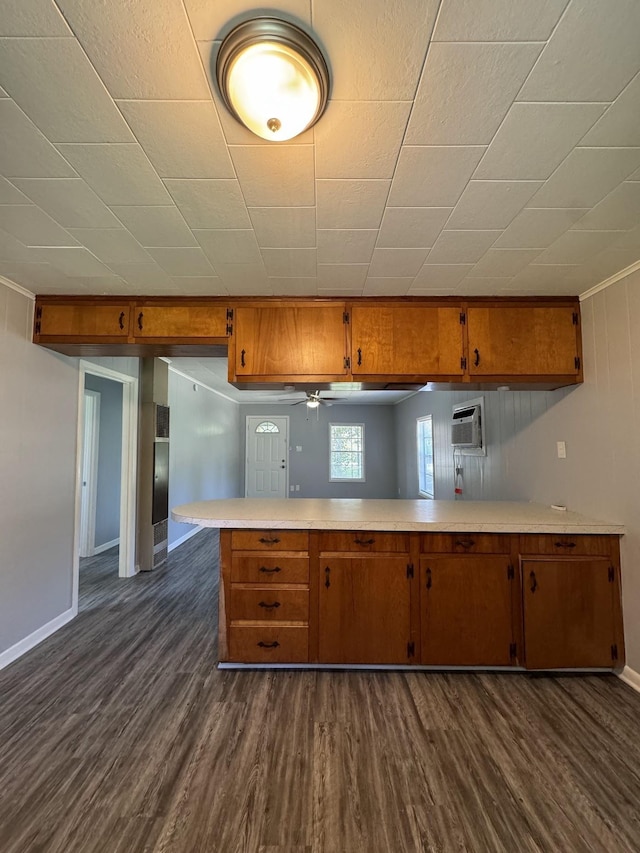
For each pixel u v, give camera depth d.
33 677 2.35
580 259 2.19
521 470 3.35
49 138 1.32
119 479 5.69
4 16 0.95
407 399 7.59
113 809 1.49
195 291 2.63
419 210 1.74
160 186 1.57
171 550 5.34
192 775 1.64
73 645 2.75
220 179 1.53
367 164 1.45
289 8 0.94
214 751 1.77
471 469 4.36
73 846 1.35
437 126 1.27
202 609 3.38
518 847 1.36
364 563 2.38
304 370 2.68
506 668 2.41
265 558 2.41
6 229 1.89
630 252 2.12
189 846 1.36
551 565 2.36
